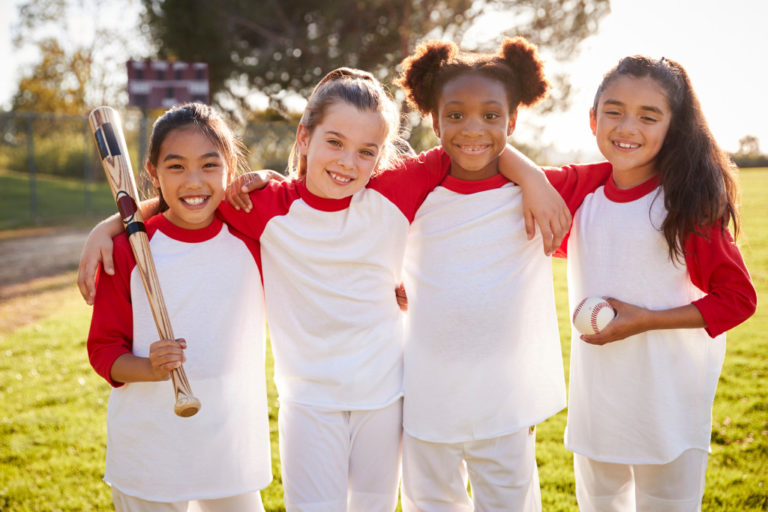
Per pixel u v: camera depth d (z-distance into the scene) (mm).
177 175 2078
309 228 2221
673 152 2162
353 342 2219
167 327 1989
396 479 2348
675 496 2248
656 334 2176
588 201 2311
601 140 2211
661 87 2113
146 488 2105
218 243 2195
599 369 2240
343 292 2215
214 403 2133
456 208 2234
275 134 14922
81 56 27781
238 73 16625
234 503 2203
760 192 19062
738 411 4156
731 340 5805
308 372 2229
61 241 12148
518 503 2301
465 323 2213
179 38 16328
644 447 2201
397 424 2314
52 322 6875
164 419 2096
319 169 2133
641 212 2193
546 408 2354
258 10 16047
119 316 2143
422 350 2262
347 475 2254
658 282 2188
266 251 2248
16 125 23062
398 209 2236
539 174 2215
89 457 3693
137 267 2125
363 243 2227
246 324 2219
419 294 2283
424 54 2295
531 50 2238
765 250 10250
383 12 15680
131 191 2150
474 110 2104
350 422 2248
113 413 2145
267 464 2236
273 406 4383
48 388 4855
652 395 2186
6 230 13375
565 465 3492
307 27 16328
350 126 2094
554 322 2377
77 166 23250
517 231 2246
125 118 17641
